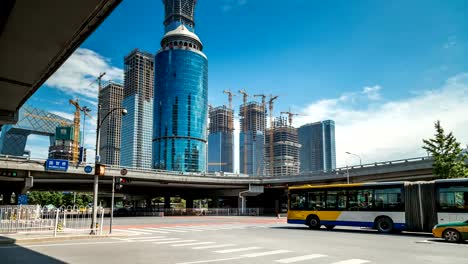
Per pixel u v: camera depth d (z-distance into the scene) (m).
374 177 54.88
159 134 180.38
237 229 27.08
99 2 9.38
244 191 72.31
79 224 29.56
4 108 20.61
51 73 14.70
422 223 21.14
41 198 118.50
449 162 35.06
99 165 22.20
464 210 19.62
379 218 22.89
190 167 177.50
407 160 48.38
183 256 12.67
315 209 26.34
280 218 49.56
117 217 53.94
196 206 154.62
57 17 10.12
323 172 62.97
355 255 12.94
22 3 9.35
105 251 13.99
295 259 12.02
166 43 196.75
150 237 20.41
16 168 45.53
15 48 12.27
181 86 181.75
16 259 11.87
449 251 14.02
